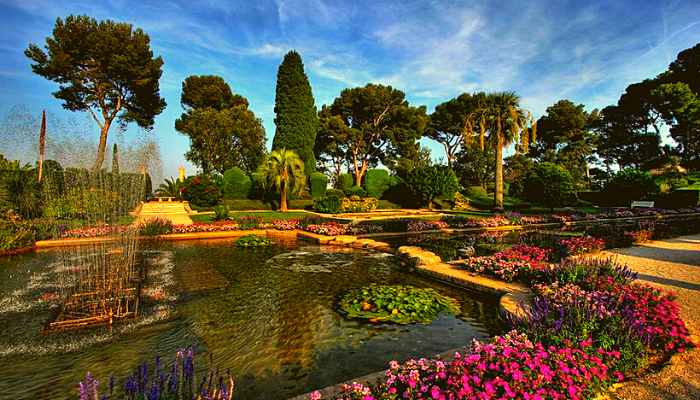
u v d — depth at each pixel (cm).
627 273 539
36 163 1385
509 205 3009
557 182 2373
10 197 1241
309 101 3094
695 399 257
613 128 4712
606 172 5097
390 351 382
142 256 914
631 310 361
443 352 379
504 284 595
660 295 448
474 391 221
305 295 583
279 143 3058
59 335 419
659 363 321
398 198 3152
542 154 4797
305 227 1400
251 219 1498
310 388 306
